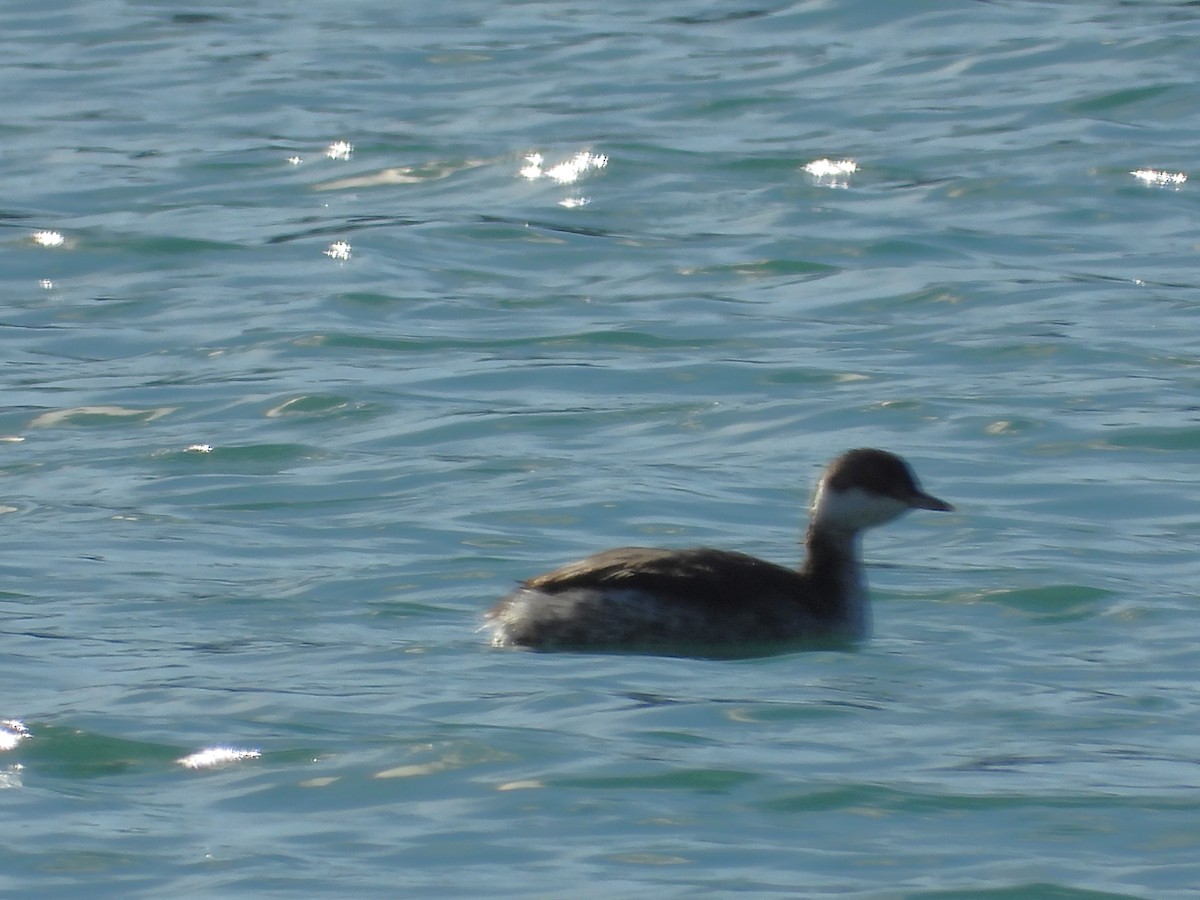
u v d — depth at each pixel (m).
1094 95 28.69
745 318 21.22
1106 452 16.91
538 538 14.93
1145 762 10.41
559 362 19.86
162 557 14.41
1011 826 9.60
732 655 12.49
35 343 20.83
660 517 15.45
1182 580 13.76
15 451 17.52
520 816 9.74
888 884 8.98
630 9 35.06
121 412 18.53
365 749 10.54
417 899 8.84
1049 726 10.97
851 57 31.27
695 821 9.66
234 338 20.77
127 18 35.41
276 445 17.50
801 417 18.08
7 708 11.17
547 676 11.84
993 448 17.11
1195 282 21.88
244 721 10.94
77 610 13.12
